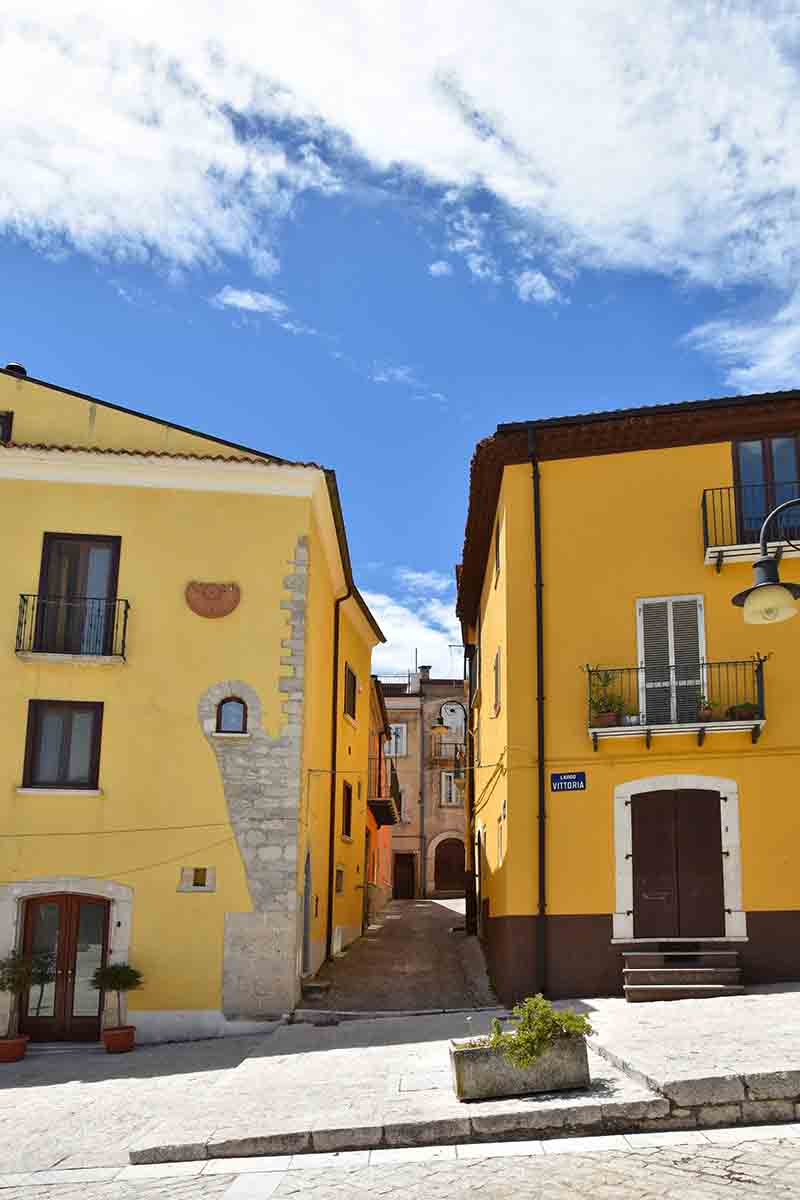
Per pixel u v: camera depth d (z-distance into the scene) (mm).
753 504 15648
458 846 44562
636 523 15938
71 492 17344
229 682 16875
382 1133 8758
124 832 16234
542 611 15891
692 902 14664
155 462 17250
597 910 14805
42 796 16266
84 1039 15688
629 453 16172
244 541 17391
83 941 16094
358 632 25328
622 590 15781
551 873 14992
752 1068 8742
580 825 15102
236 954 15898
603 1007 13266
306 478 17469
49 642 16844
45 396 18344
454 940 23531
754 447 15859
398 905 38250
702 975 13938
